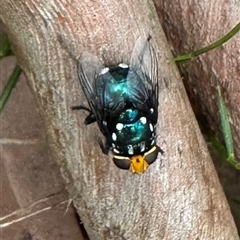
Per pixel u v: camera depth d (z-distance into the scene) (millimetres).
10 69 58
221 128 48
